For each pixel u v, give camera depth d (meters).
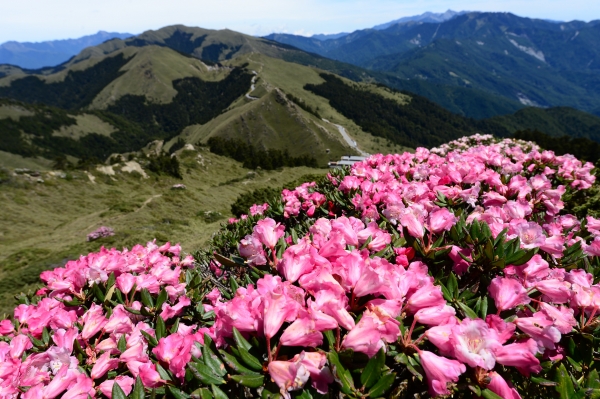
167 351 2.18
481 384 1.71
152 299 3.10
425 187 4.02
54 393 2.15
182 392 1.90
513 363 1.71
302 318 1.70
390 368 1.81
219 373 1.83
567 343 2.20
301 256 2.19
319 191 6.33
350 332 1.67
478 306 2.12
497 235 2.73
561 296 2.16
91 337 2.73
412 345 1.76
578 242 2.92
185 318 3.14
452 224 2.86
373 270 1.88
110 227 29.77
